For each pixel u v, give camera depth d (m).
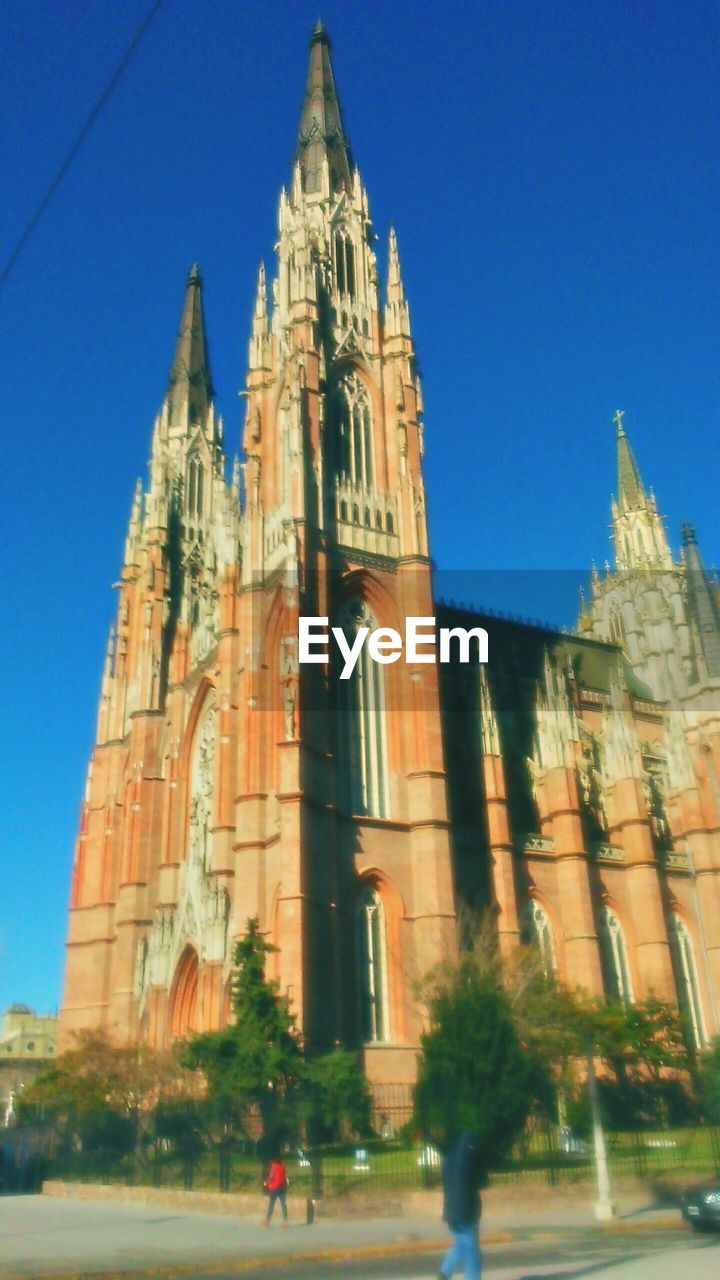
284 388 84.00
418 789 72.38
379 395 88.38
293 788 65.94
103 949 96.00
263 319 89.88
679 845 92.62
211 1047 53.69
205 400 122.19
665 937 82.69
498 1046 43.38
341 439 84.81
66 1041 93.75
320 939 64.44
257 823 71.12
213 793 82.06
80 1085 66.94
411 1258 29.81
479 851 78.38
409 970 67.31
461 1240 20.56
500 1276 23.75
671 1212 39.62
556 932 80.06
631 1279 22.75
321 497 78.44
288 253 92.69
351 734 73.62
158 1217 40.94
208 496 115.12
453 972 54.81
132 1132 55.91
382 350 90.81
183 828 89.50
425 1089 43.66
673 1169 46.91
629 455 139.88
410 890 70.31
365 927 68.62
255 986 56.31
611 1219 37.62
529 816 85.94
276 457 82.94
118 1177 54.41
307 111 104.19
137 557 114.50
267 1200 40.09
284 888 63.72
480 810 82.31
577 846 81.62
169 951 81.69
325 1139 55.19
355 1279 24.53
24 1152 64.62
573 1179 43.50
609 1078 69.25
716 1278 22.69
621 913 84.12
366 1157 47.78
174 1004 78.38
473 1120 40.91
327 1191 40.62
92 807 105.44
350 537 79.62
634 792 87.12
